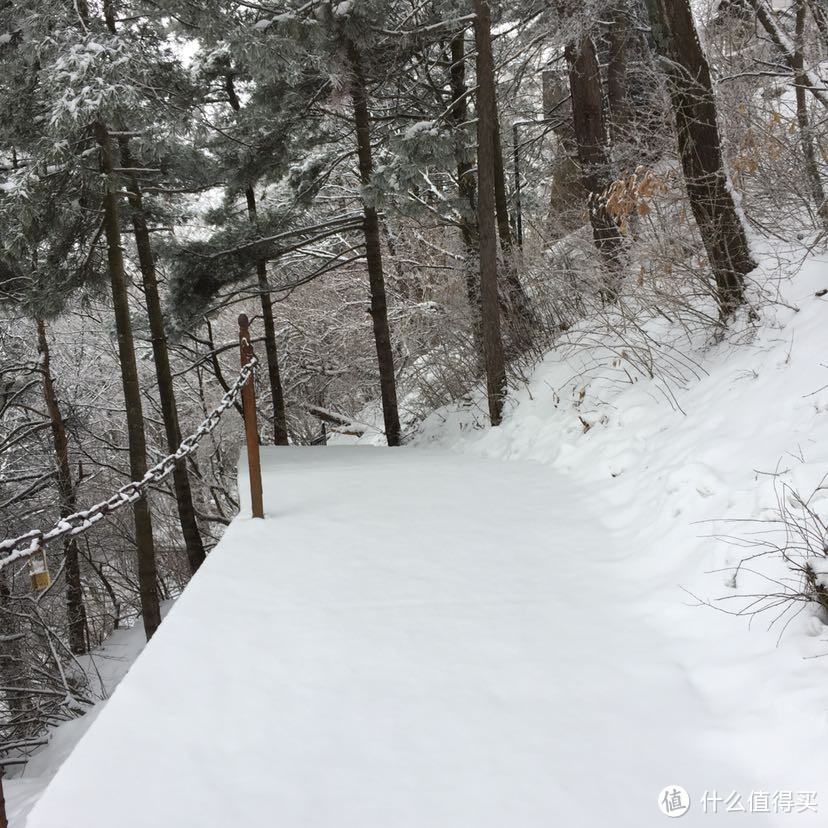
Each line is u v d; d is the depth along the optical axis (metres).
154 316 11.49
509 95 12.52
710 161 5.89
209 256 12.13
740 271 5.95
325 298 18.70
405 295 17.52
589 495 5.66
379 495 6.25
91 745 2.80
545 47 10.87
